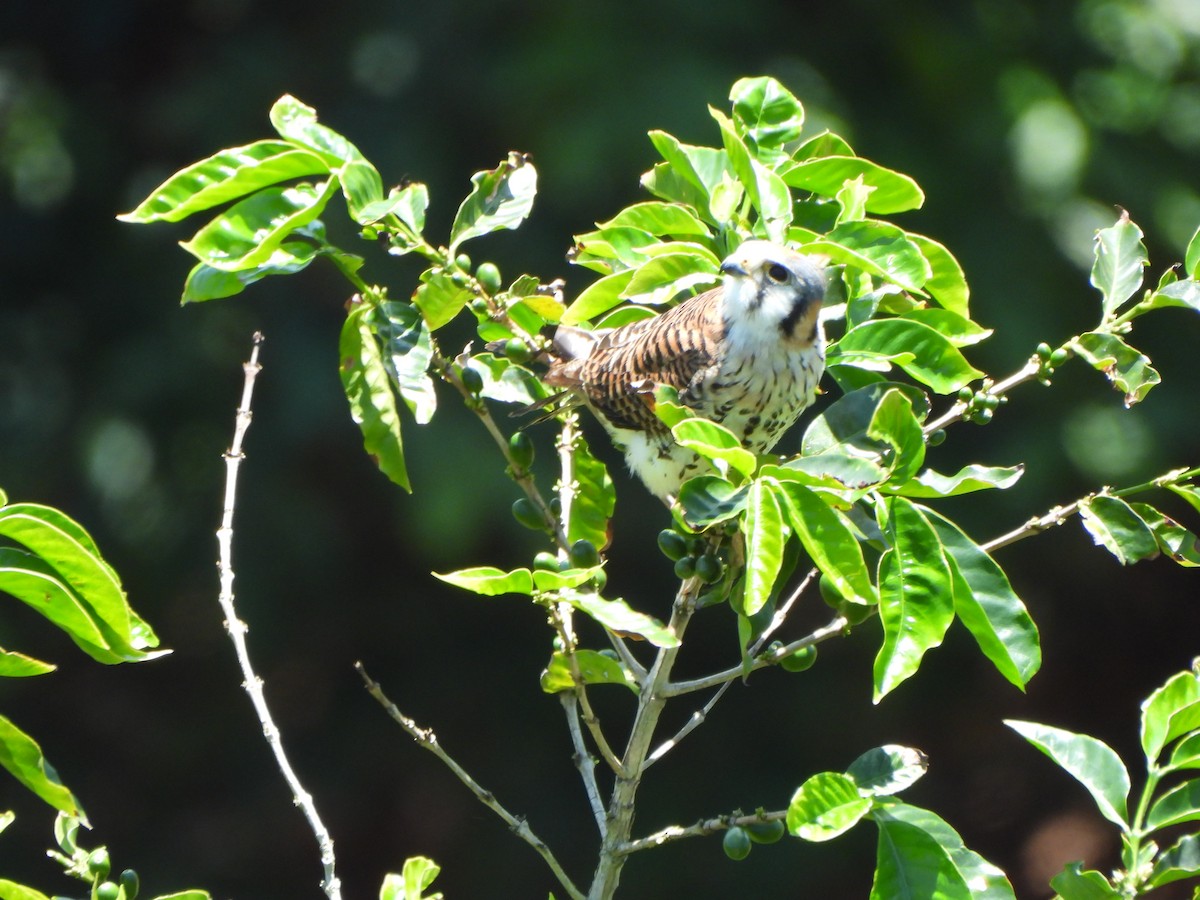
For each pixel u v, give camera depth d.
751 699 15.11
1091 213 13.76
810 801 4.12
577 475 5.62
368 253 13.60
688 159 5.44
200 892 4.53
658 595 14.22
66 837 4.50
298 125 4.84
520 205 5.00
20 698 15.62
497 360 5.43
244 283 4.89
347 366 5.00
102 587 4.29
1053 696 16.73
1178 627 16.47
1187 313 14.21
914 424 4.02
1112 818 4.34
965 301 5.36
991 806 16.22
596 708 15.34
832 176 5.36
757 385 6.21
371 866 15.44
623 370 6.41
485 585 4.23
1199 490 4.68
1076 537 14.48
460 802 15.45
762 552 3.93
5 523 4.18
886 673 3.94
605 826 4.75
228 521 5.04
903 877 4.09
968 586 4.17
